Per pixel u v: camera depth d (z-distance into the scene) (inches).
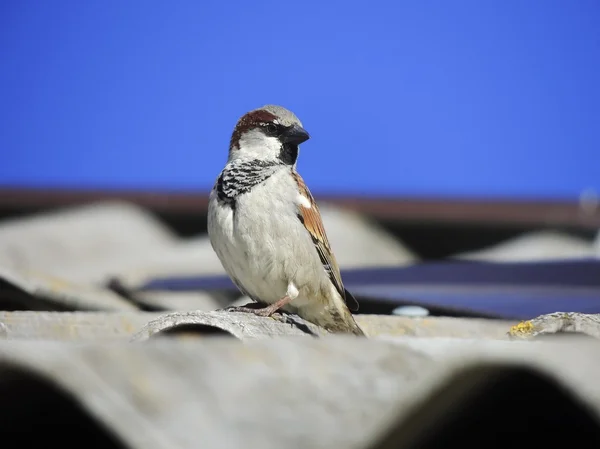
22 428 130.5
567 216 815.1
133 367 127.9
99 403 118.0
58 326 287.6
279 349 142.4
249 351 139.7
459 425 140.6
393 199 853.8
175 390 125.5
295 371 136.6
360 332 336.5
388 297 414.6
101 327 288.2
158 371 128.6
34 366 121.3
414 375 133.4
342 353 143.3
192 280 527.2
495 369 130.6
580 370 131.4
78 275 660.1
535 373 130.6
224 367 133.6
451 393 133.0
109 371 125.4
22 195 889.5
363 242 754.8
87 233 757.9
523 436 141.9
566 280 432.5
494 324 324.2
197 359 134.0
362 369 138.2
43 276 424.8
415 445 136.7
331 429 124.0
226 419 123.3
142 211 871.1
